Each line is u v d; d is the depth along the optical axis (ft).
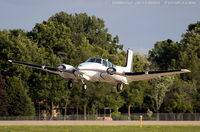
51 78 560.20
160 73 291.79
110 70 280.92
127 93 596.70
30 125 293.84
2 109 527.40
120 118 547.08
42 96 568.41
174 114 527.40
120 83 313.32
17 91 544.21
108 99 567.18
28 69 605.31
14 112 534.78
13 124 321.32
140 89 606.14
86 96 573.33
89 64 280.51
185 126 295.07
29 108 540.11
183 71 279.49
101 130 249.34
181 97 598.75
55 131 239.71
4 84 559.79
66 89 569.64
